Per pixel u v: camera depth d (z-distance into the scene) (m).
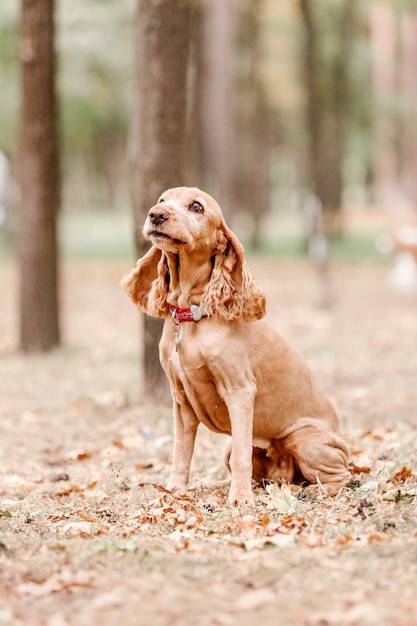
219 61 23.59
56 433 9.12
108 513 5.90
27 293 13.63
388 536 4.98
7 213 34.16
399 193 33.16
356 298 20.11
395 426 8.75
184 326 6.04
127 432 8.88
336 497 6.04
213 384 6.11
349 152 34.06
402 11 21.34
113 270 26.12
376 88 30.83
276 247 31.97
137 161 9.58
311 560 4.60
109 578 4.41
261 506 5.93
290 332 15.51
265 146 35.09
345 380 11.44
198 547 4.94
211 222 5.87
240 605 4.02
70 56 22.75
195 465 7.46
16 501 6.53
